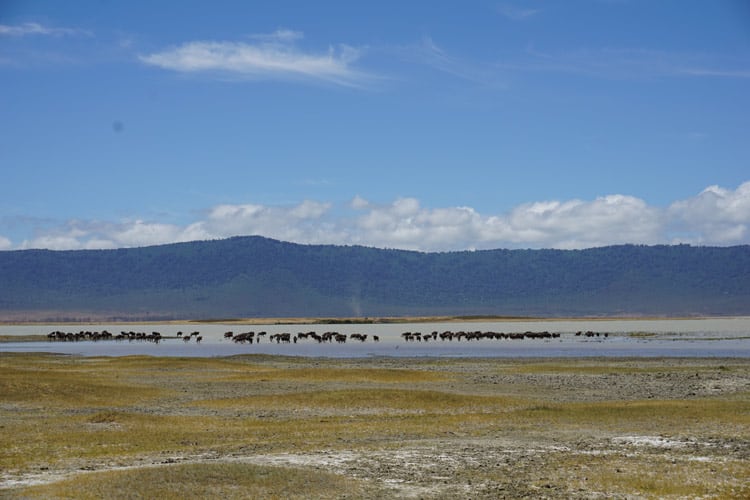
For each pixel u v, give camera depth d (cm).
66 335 17500
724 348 11256
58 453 2978
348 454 2909
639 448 3039
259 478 2412
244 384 5706
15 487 2347
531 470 2641
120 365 7694
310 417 4016
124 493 2209
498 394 5084
